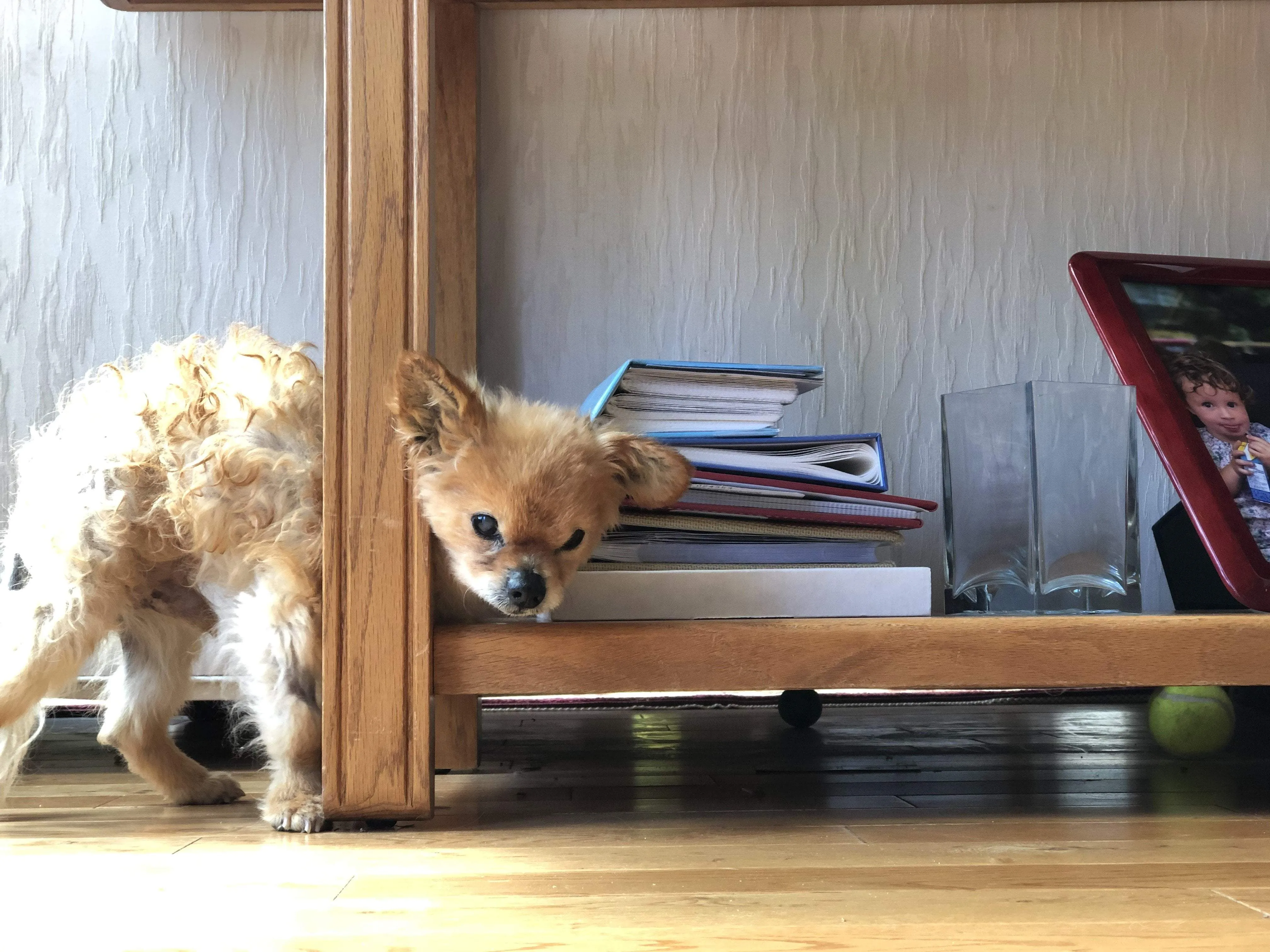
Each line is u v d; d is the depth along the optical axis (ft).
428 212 2.36
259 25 3.74
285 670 2.43
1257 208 3.83
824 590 2.56
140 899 1.89
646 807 2.58
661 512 2.63
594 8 3.75
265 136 3.75
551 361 3.78
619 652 2.38
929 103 3.81
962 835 2.30
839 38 3.81
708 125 3.80
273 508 2.42
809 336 3.82
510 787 2.81
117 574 2.50
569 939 1.70
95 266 3.72
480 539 2.37
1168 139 3.83
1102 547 2.88
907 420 3.83
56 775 3.06
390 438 2.34
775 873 2.02
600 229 3.79
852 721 3.90
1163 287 3.10
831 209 3.82
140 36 3.73
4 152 3.71
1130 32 3.82
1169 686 2.49
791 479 2.72
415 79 2.36
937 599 3.79
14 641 2.45
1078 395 2.90
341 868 2.07
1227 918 1.79
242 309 3.74
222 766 3.22
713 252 3.80
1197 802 2.62
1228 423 2.96
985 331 3.83
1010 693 4.29
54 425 2.60
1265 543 2.85
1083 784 2.82
